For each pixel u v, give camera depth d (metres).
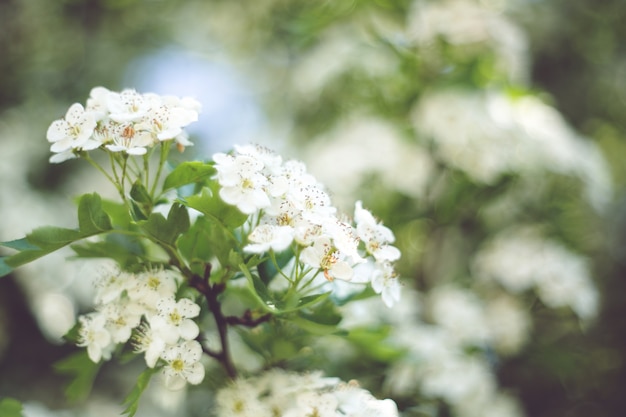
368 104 0.59
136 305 0.38
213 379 0.42
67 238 0.37
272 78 0.77
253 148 0.39
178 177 0.38
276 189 0.37
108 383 0.75
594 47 0.75
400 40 0.56
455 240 0.61
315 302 0.36
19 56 0.90
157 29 0.97
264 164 0.38
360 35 0.61
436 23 0.55
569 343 0.64
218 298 0.40
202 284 0.39
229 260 0.38
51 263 0.74
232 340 0.46
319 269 0.36
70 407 0.70
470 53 0.56
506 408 0.52
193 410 0.49
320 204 0.37
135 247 0.40
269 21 0.78
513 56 0.57
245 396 0.39
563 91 0.75
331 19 0.62
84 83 0.93
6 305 0.76
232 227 0.37
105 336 0.38
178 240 0.39
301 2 0.71
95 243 0.39
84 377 0.41
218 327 0.40
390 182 0.55
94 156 0.85
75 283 0.74
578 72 0.75
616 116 0.79
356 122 0.59
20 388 0.73
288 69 0.74
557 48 0.73
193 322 0.37
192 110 0.38
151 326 0.37
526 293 0.60
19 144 0.84
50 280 0.74
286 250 0.39
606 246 0.71
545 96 0.64
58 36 0.92
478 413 0.50
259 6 0.77
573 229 0.64
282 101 0.71
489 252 0.59
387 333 0.43
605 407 0.66
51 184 0.85
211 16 0.86
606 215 0.69
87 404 0.70
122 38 0.96
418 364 0.48
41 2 0.90
